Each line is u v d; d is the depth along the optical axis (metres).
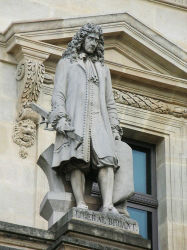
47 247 16.75
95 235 16.48
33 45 21.06
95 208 17.25
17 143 20.61
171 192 21.50
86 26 17.81
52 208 17.06
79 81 17.41
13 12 21.81
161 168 21.83
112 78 21.78
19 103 20.86
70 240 16.17
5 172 20.33
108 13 21.94
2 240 16.72
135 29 22.06
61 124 17.00
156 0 23.22
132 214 21.41
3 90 20.98
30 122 20.77
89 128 17.14
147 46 22.09
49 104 21.08
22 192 20.25
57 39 21.36
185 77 22.36
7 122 20.73
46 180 20.42
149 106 21.97
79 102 17.27
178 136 22.03
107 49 22.09
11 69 21.20
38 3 22.06
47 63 21.28
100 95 17.47
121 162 17.36
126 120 21.75
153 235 21.31
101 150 17.05
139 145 22.05
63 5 22.23
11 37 21.11
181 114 22.16
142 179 21.84
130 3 22.97
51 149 17.38
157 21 23.12
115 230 16.64
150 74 21.92
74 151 16.89
